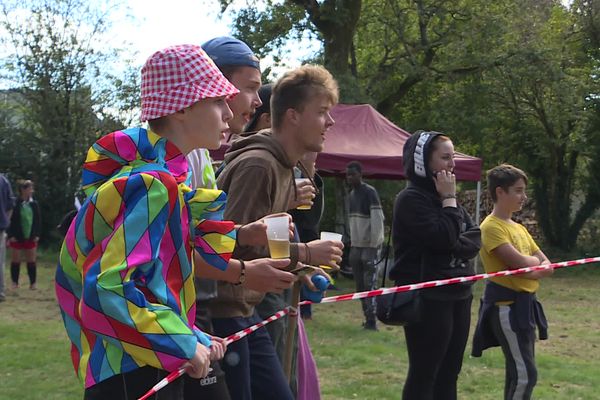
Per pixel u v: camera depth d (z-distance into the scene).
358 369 6.98
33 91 21.95
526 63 20.84
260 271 2.77
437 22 21.94
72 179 21.75
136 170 2.21
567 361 7.71
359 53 23.30
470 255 4.23
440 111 21.89
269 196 3.16
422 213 4.11
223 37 3.32
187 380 2.79
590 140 22.19
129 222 2.11
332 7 19.14
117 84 22.58
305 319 10.14
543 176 23.19
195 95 2.32
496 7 21.50
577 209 24.36
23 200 12.91
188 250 2.32
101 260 2.10
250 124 4.09
